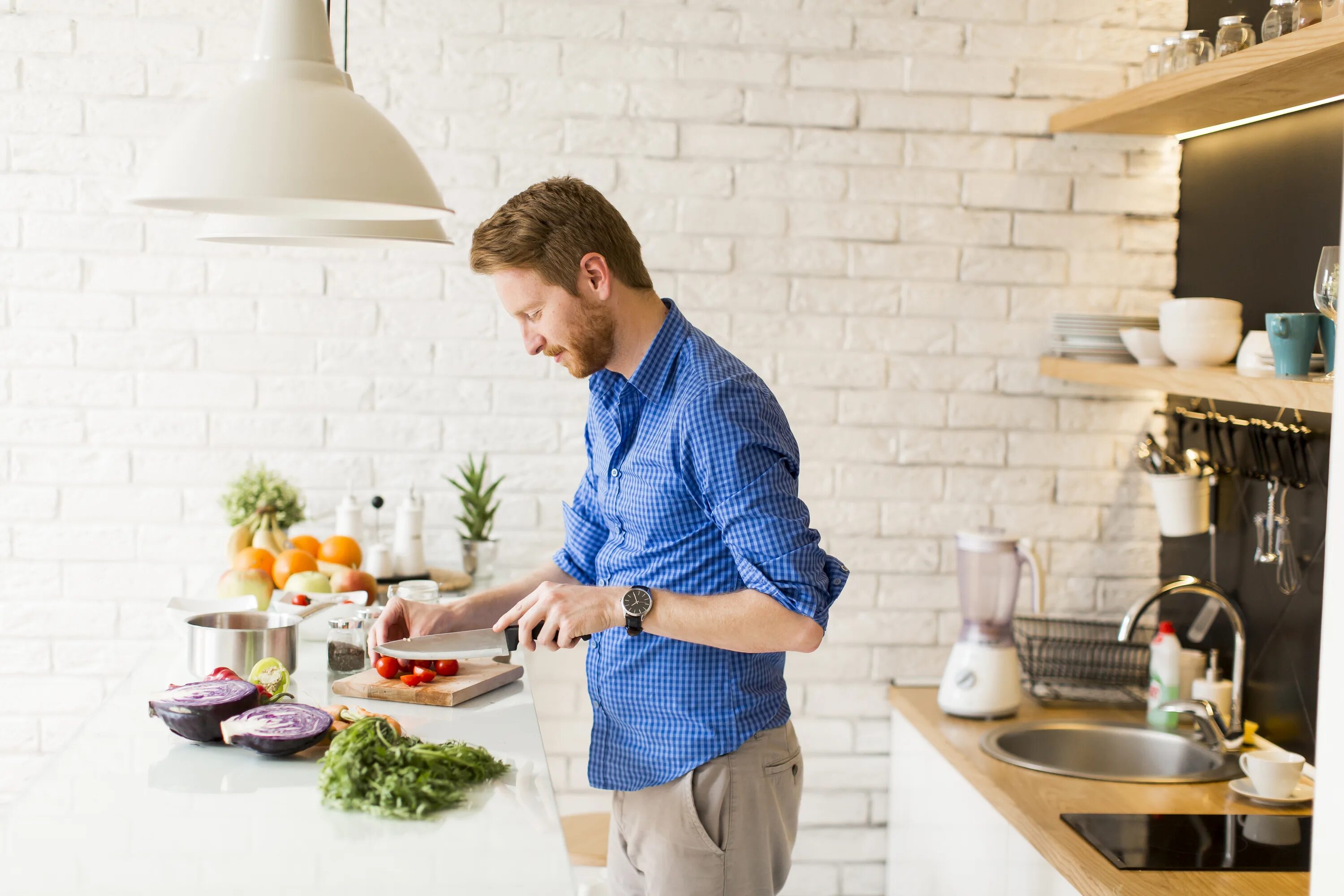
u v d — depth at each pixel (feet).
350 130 4.64
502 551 9.27
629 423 5.62
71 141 8.73
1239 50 7.31
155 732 5.12
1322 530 7.55
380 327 9.08
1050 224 9.52
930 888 8.73
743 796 5.64
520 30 9.00
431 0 8.91
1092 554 9.76
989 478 9.65
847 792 9.72
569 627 5.07
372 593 7.41
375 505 8.64
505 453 9.23
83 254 8.81
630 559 5.66
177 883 3.64
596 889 7.77
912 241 9.43
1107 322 9.06
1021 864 7.08
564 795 9.37
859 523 9.59
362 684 5.68
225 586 6.88
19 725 8.96
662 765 5.65
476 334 9.15
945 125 9.37
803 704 9.68
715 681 5.57
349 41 8.86
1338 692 4.34
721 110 9.19
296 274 8.99
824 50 9.24
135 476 8.96
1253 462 8.36
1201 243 9.25
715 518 5.23
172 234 8.87
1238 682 8.01
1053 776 7.65
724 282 9.31
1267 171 8.30
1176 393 7.79
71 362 8.86
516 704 5.67
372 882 3.68
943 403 9.56
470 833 4.09
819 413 9.49
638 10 9.07
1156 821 6.80
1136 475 9.74
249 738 4.70
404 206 4.63
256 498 8.31
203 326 8.95
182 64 8.78
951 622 9.71
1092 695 9.12
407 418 9.15
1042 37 9.39
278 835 4.04
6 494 8.87
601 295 5.33
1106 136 9.51
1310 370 6.77
